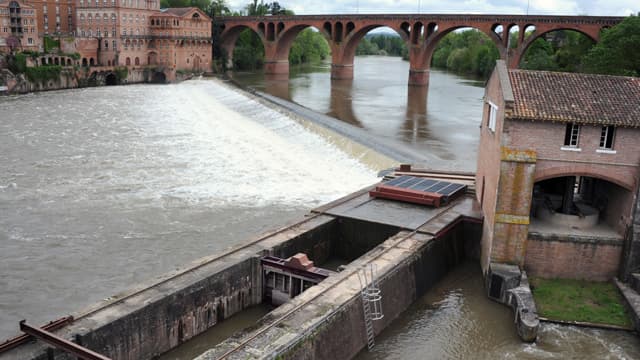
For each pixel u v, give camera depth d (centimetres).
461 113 10006
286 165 6550
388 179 5072
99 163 6469
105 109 10206
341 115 9481
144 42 15888
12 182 5697
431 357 2931
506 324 3234
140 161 6600
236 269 3288
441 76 17900
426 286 3625
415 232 3769
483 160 4209
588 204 4053
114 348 2658
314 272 3250
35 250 4194
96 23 15288
